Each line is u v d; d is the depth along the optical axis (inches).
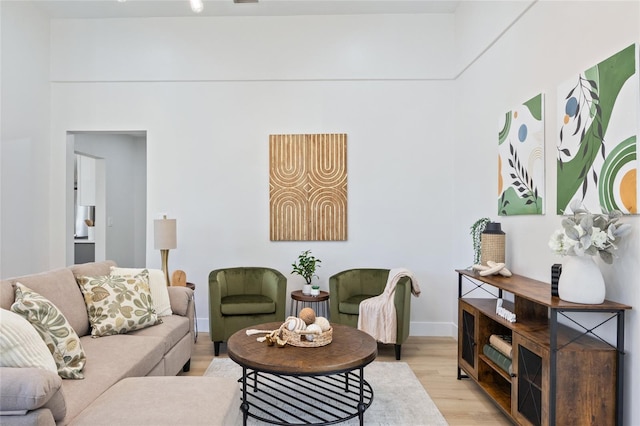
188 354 120.0
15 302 77.8
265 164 168.1
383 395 105.3
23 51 151.9
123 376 77.7
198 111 168.2
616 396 71.5
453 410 98.3
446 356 137.9
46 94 165.8
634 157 71.3
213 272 147.9
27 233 155.0
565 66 92.4
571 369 71.5
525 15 110.2
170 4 157.9
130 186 249.9
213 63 167.6
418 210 166.7
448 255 166.1
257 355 85.3
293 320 94.4
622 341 71.2
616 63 75.4
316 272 166.6
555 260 94.8
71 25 167.8
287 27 167.3
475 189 144.3
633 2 72.2
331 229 166.2
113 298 103.2
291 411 95.0
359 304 138.5
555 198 95.6
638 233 71.2
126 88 168.7
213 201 168.1
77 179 245.9
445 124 166.7
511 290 87.3
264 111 168.1
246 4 158.4
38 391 52.0
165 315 117.4
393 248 166.7
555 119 96.3
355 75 166.1
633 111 71.6
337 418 90.3
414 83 167.3
